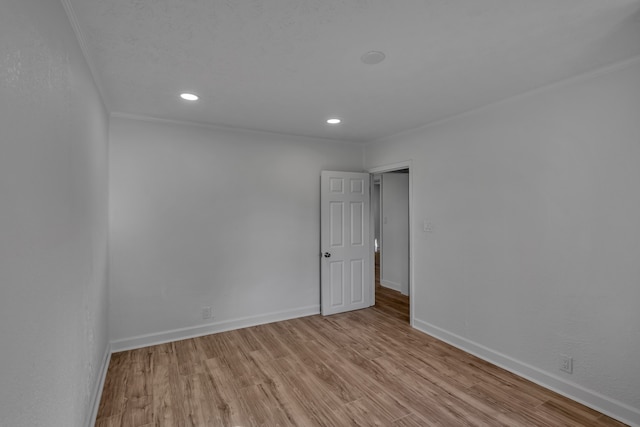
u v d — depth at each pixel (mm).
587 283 2270
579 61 2084
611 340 2152
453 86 2494
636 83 2029
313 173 4258
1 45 842
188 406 2287
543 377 2531
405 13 1570
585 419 2131
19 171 958
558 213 2426
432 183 3516
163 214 3350
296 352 3143
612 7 1520
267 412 2225
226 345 3297
